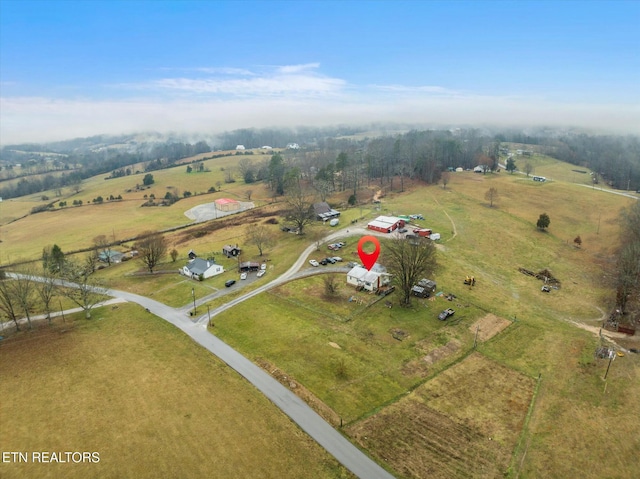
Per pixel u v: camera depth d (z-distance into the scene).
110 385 54.00
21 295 72.62
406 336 66.62
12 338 67.88
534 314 76.12
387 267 81.00
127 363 59.12
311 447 43.88
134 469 40.78
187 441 44.34
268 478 39.94
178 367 57.91
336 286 83.69
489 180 185.62
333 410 49.66
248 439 44.72
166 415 48.19
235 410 49.16
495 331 69.50
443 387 54.88
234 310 75.06
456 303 78.00
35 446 43.72
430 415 49.50
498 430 47.44
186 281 91.19
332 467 41.44
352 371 57.28
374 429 46.84
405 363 59.72
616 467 42.66
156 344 64.38
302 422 47.50
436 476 40.88
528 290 86.31
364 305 76.00
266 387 53.50
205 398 51.22
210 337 66.19
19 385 54.44
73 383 54.62
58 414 48.59
